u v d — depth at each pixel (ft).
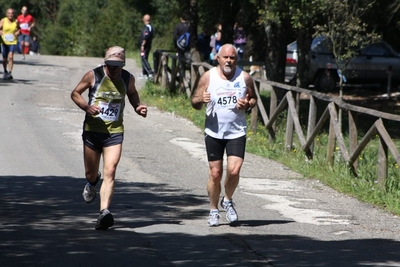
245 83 66.85
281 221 71.61
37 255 55.93
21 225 65.82
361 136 143.43
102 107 65.36
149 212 73.41
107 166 65.21
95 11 424.87
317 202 82.02
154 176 93.04
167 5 346.95
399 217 75.97
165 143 118.21
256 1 145.38
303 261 56.39
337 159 101.96
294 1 136.87
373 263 56.24
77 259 55.06
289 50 214.07
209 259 56.24
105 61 64.69
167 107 156.97
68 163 98.32
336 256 58.23
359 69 215.31
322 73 213.87
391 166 98.99
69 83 201.26
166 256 56.80
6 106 150.10
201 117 143.74
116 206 75.51
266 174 98.12
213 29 205.67
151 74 208.85
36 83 194.80
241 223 70.08
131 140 119.44
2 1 483.51
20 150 106.01
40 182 86.07
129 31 392.27
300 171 99.66
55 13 480.23
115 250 58.13
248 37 207.51
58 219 68.74
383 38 214.69
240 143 67.15
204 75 67.05
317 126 105.91
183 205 77.51
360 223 72.13
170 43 353.31
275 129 123.34
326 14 143.54
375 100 198.90
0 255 55.62
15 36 197.16
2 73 215.10
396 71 216.13
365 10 142.10
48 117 138.72
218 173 67.31
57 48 431.43
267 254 58.18
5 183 84.89
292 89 114.52
